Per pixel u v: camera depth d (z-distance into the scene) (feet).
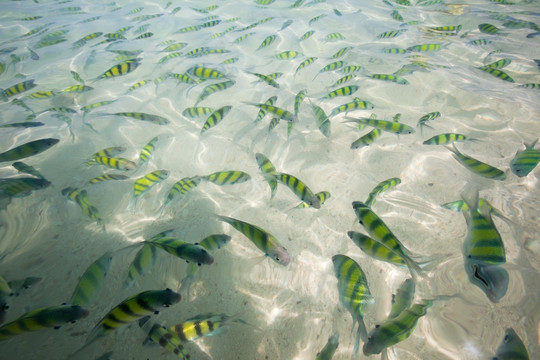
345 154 3.19
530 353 1.81
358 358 1.90
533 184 2.66
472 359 1.83
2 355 1.82
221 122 3.74
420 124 3.36
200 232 2.49
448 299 2.04
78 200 2.56
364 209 1.92
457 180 2.77
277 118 3.31
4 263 2.25
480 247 1.62
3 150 3.23
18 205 2.63
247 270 2.28
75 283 2.15
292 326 2.04
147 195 2.85
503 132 3.28
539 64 4.61
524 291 1.99
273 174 2.46
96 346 1.90
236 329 2.01
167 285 2.20
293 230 2.53
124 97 4.20
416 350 1.89
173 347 1.78
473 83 4.08
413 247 2.35
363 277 1.75
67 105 4.11
